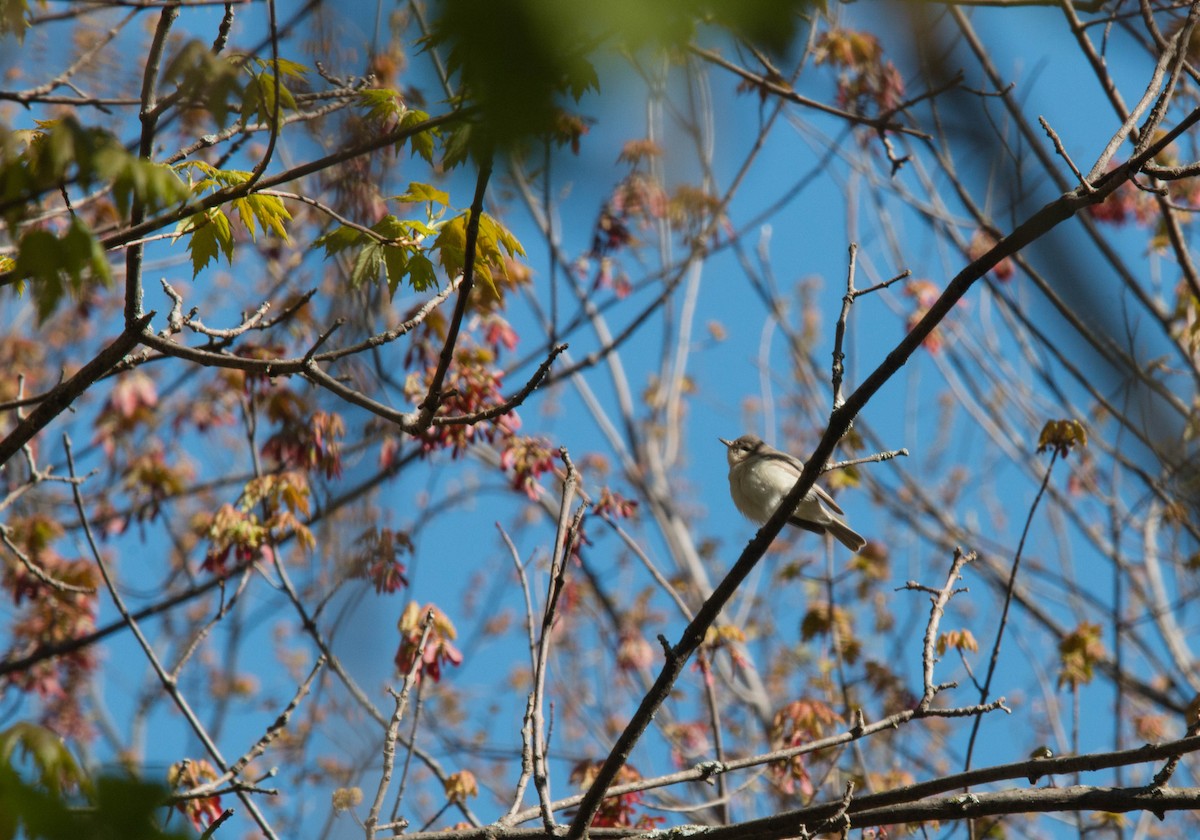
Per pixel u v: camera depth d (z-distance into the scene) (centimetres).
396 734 748
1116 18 1092
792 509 700
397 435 1202
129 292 692
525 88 261
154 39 596
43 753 367
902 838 980
